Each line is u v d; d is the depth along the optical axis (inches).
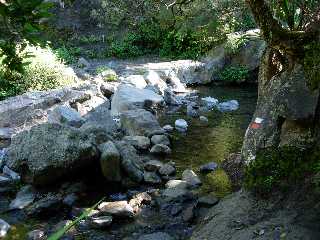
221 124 366.9
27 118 341.1
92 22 648.4
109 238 193.9
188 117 388.2
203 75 518.0
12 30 56.5
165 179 255.0
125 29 631.2
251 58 514.9
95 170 247.3
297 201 165.9
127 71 500.7
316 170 166.9
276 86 214.1
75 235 195.5
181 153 298.2
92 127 273.4
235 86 516.1
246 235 160.9
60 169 231.9
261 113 223.9
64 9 645.3
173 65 515.2
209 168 263.3
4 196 235.3
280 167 177.9
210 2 264.8
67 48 596.7
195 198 226.2
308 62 179.9
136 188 244.2
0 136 315.6
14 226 205.0
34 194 231.3
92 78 458.9
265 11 180.9
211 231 175.0
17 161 239.6
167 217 210.7
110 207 211.9
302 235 151.3
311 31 184.1
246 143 233.0
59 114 332.5
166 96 431.5
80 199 228.8
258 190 180.1
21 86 394.3
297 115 192.7
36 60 408.2
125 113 345.7
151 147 305.4
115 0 609.9
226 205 188.9
